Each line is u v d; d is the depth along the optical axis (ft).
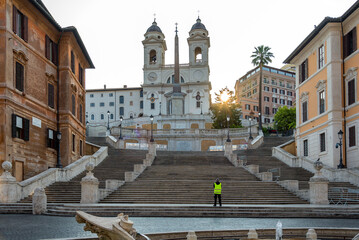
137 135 203.82
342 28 111.75
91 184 76.84
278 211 66.90
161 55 335.67
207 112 318.04
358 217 64.64
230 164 126.41
